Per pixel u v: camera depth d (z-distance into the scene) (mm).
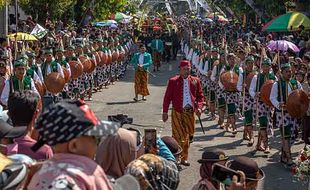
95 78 25312
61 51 18688
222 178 4910
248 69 15242
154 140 6215
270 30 20109
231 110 16109
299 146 14773
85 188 3564
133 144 5312
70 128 3666
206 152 5453
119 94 24922
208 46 24141
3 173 3998
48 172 3588
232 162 5172
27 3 33625
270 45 20406
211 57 20391
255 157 13641
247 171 5051
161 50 36156
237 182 4812
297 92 12453
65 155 3701
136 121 18266
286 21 19812
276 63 16719
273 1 33594
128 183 4602
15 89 13625
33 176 3689
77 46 22562
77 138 3701
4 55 17703
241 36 36969
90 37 35125
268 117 13797
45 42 28359
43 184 3539
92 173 3656
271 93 12875
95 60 23625
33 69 15711
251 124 14773
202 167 5445
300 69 15438
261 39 31734
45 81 16266
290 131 12734
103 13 46875
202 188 5312
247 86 14594
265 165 12898
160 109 20969
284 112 12750
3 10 28797
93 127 3738
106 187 3691
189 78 12422
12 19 32375
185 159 12516
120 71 30719
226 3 53188
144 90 23000
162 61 42219
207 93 20234
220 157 5410
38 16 35281
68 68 18578
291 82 12930
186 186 11234
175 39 43219
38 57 18625
